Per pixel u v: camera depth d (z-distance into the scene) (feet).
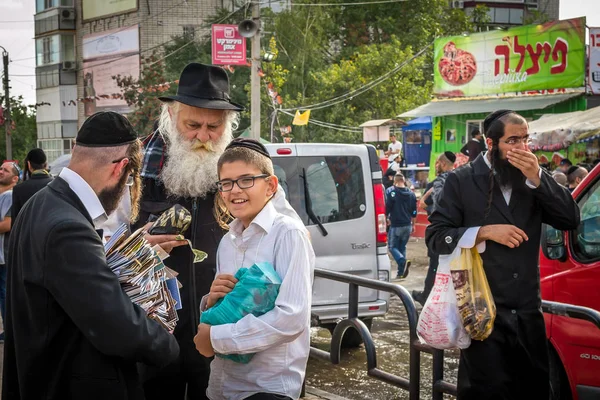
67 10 166.20
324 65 119.34
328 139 102.12
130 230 10.84
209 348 8.36
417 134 87.51
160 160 11.13
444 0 138.31
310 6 122.93
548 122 51.65
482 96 64.44
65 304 7.15
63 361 7.44
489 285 11.23
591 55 55.62
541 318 11.30
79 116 169.89
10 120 134.41
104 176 7.81
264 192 8.73
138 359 7.47
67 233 7.23
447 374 19.16
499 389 11.08
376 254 22.52
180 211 10.13
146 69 105.91
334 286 21.67
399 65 103.09
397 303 30.32
